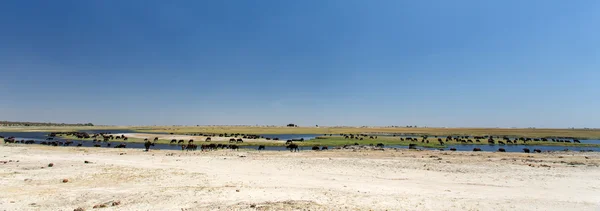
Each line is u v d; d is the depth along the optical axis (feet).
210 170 90.17
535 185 70.49
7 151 141.18
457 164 104.42
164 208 48.08
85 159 115.14
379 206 49.78
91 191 60.13
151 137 282.97
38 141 246.06
